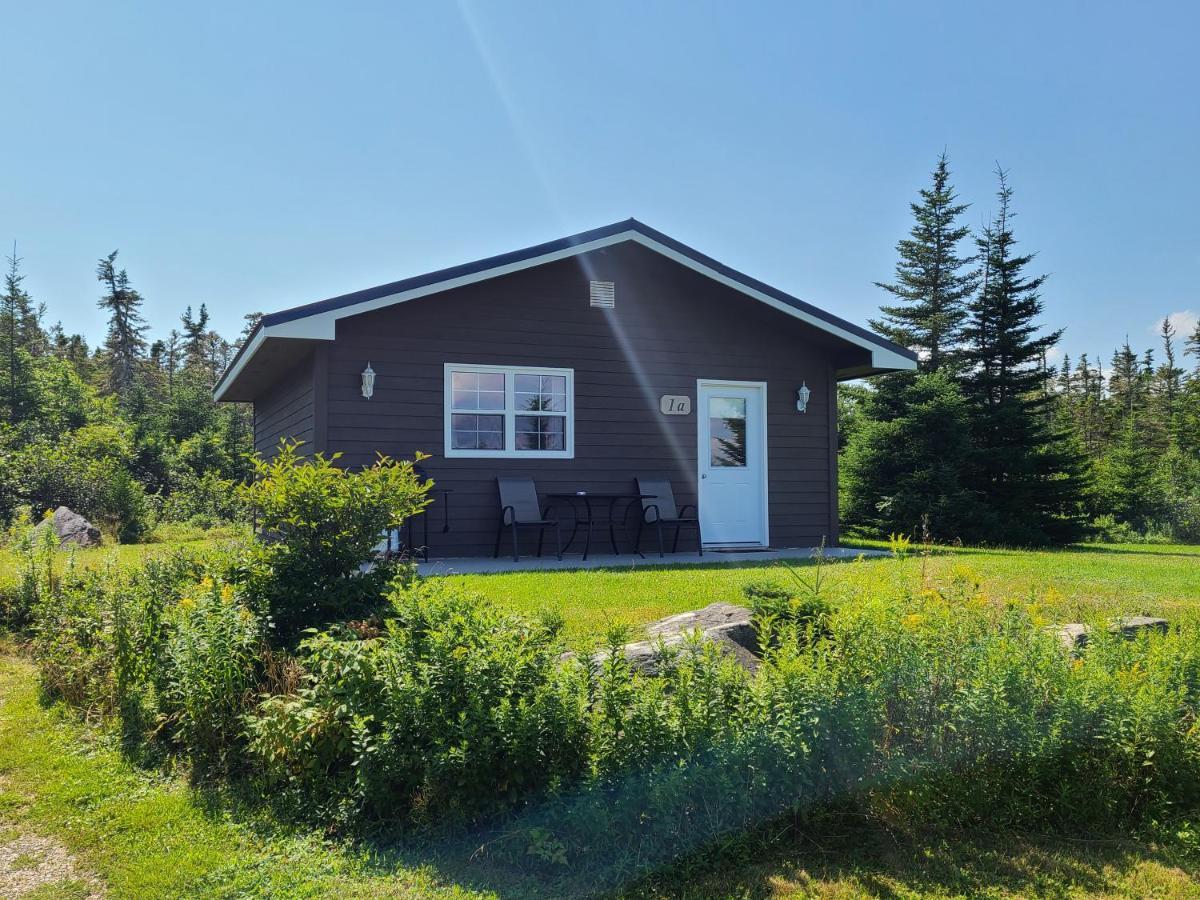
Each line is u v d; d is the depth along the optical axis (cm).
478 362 1080
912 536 1684
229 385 1392
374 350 1033
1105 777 343
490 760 325
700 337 1199
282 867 311
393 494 507
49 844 335
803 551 1190
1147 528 2203
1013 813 337
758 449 1232
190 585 543
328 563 492
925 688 349
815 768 325
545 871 307
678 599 672
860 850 317
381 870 307
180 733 413
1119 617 490
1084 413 4212
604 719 329
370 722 351
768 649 370
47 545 737
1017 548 1698
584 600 670
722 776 310
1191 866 309
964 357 2130
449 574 834
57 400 2792
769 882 295
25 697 535
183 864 313
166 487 2388
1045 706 355
